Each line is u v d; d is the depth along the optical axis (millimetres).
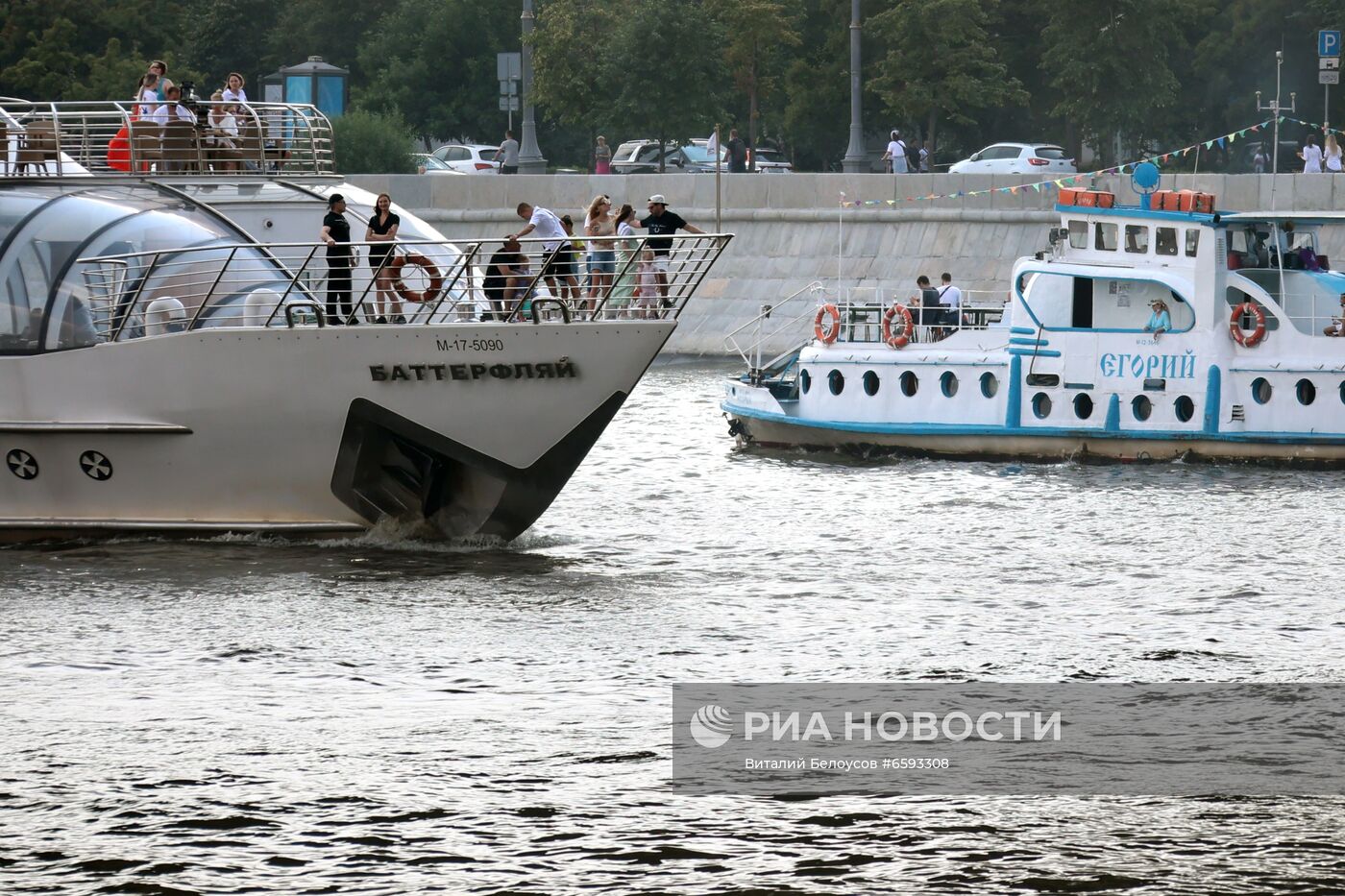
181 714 45188
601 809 39094
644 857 36688
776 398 108812
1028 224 158500
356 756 42219
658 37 198125
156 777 40781
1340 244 141375
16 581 60125
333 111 197250
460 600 57938
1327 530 74188
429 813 38781
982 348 101125
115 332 65875
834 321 105188
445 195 177500
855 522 75875
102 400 65312
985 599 59531
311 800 39500
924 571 64562
